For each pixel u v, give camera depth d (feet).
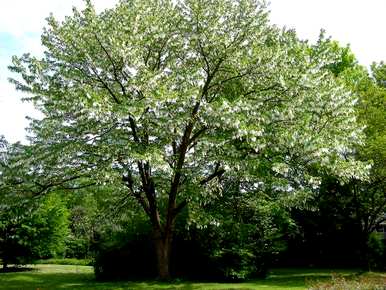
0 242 84.79
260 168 51.42
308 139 48.62
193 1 53.52
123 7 51.24
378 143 68.44
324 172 59.11
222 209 61.41
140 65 51.11
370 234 91.91
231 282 63.72
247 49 54.54
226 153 51.98
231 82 57.62
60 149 50.90
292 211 92.12
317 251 96.32
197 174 54.95
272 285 59.06
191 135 58.03
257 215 68.13
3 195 54.75
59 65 53.47
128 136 53.72
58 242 92.12
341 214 84.53
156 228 59.93
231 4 55.16
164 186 61.77
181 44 57.31
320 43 57.00
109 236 70.90
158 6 55.52
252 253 66.74
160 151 49.32
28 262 88.07
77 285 59.88
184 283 58.95
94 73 53.72
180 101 50.14
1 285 60.80
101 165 50.39
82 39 51.55
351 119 53.52
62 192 62.28
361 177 55.06
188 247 67.21
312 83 52.75
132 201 66.90
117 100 52.60
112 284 59.77
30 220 84.48
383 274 72.74
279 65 53.62
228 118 47.62
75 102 46.32
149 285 56.34
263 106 53.98
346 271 82.64
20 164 53.21
